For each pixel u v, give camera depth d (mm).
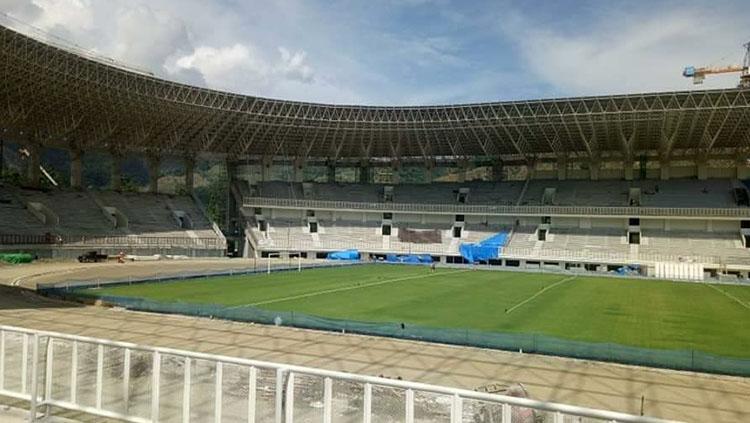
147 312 25234
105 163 134250
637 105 59062
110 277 40906
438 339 19844
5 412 10023
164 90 60688
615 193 71562
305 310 28078
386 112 71938
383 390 8766
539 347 18438
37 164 64750
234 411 8844
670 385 15047
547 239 70000
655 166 73312
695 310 31094
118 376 9953
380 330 20781
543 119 64562
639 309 31000
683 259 60844
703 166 70000
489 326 24328
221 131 72875
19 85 52156
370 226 79500
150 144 72688
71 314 24297
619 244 66312
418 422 8086
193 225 73250
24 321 22406
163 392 9430
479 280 48125
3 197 58469
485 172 97188
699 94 55969
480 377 15484
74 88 54438
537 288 41844
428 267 63875
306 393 9141
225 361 8367
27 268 46750
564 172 76688
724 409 13125
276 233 77562
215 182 148250
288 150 81000
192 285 39250
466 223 76875
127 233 64438
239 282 42250
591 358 17688
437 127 71500
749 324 26094
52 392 9836
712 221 64688
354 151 81875
